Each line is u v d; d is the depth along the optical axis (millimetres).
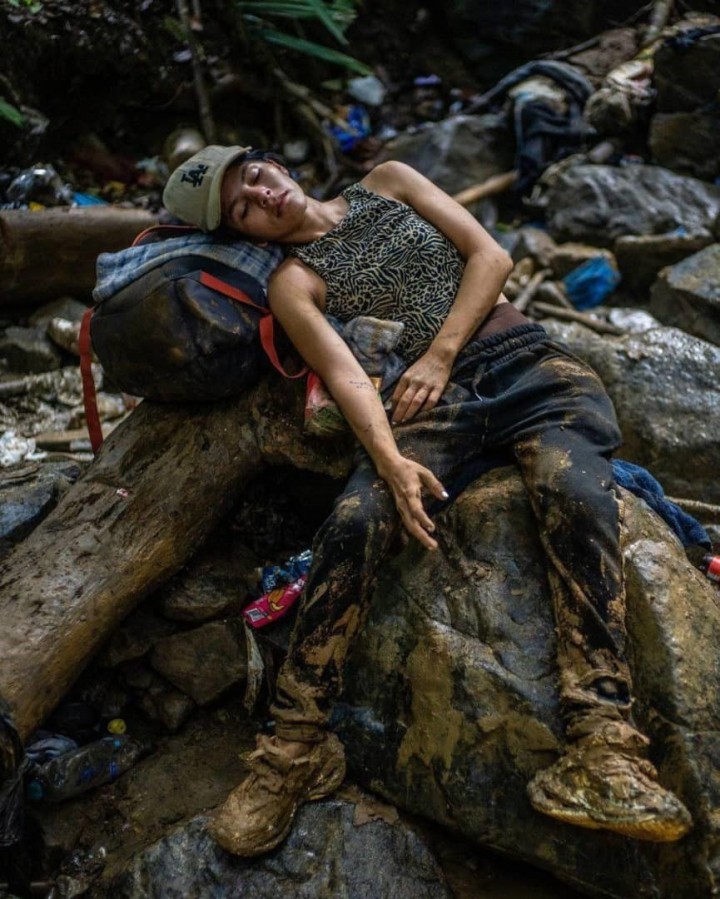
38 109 4719
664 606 2359
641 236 4516
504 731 2295
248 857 2283
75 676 2566
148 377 2752
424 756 2367
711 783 2178
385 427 2475
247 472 2820
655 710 2268
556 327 4070
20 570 2631
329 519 2387
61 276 4148
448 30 5414
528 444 2520
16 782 2375
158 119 5012
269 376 2854
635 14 5332
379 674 2465
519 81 5109
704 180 4742
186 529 2734
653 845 2178
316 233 2781
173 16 4898
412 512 2363
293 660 2342
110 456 2846
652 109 4852
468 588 2465
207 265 2703
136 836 2473
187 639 2750
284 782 2287
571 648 2264
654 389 3830
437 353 2650
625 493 2658
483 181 4969
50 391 3926
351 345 2662
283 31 5262
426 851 2342
